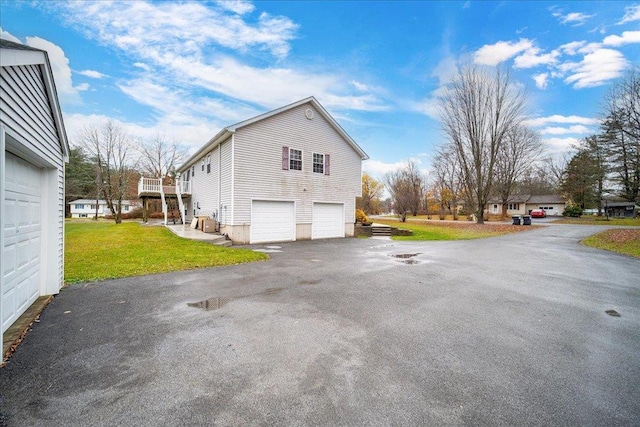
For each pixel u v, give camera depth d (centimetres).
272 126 1382
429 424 205
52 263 509
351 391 243
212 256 884
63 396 236
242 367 280
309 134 1509
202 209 1747
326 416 212
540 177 4744
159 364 285
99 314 420
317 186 1541
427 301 494
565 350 322
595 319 418
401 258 939
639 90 1455
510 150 3297
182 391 242
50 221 507
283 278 650
